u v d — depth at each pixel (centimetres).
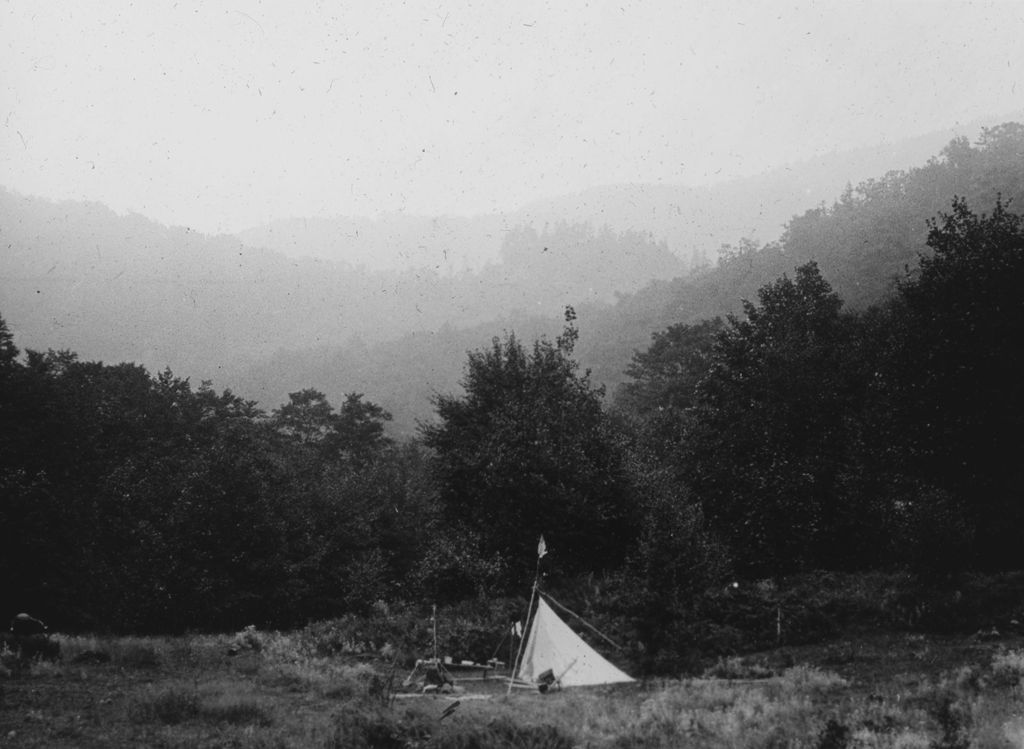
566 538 2748
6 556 3247
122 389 5331
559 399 3147
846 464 2925
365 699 1382
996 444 2438
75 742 1134
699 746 1167
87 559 3453
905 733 1092
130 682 1603
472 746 1166
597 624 2166
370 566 4159
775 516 2873
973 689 1359
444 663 2014
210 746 1136
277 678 1764
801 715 1280
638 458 3062
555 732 1215
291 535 4106
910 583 2291
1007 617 2022
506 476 2775
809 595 2359
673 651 1934
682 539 2050
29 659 1766
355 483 4959
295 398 8112
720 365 3369
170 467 4134
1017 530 2395
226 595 3472
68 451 3762
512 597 2612
